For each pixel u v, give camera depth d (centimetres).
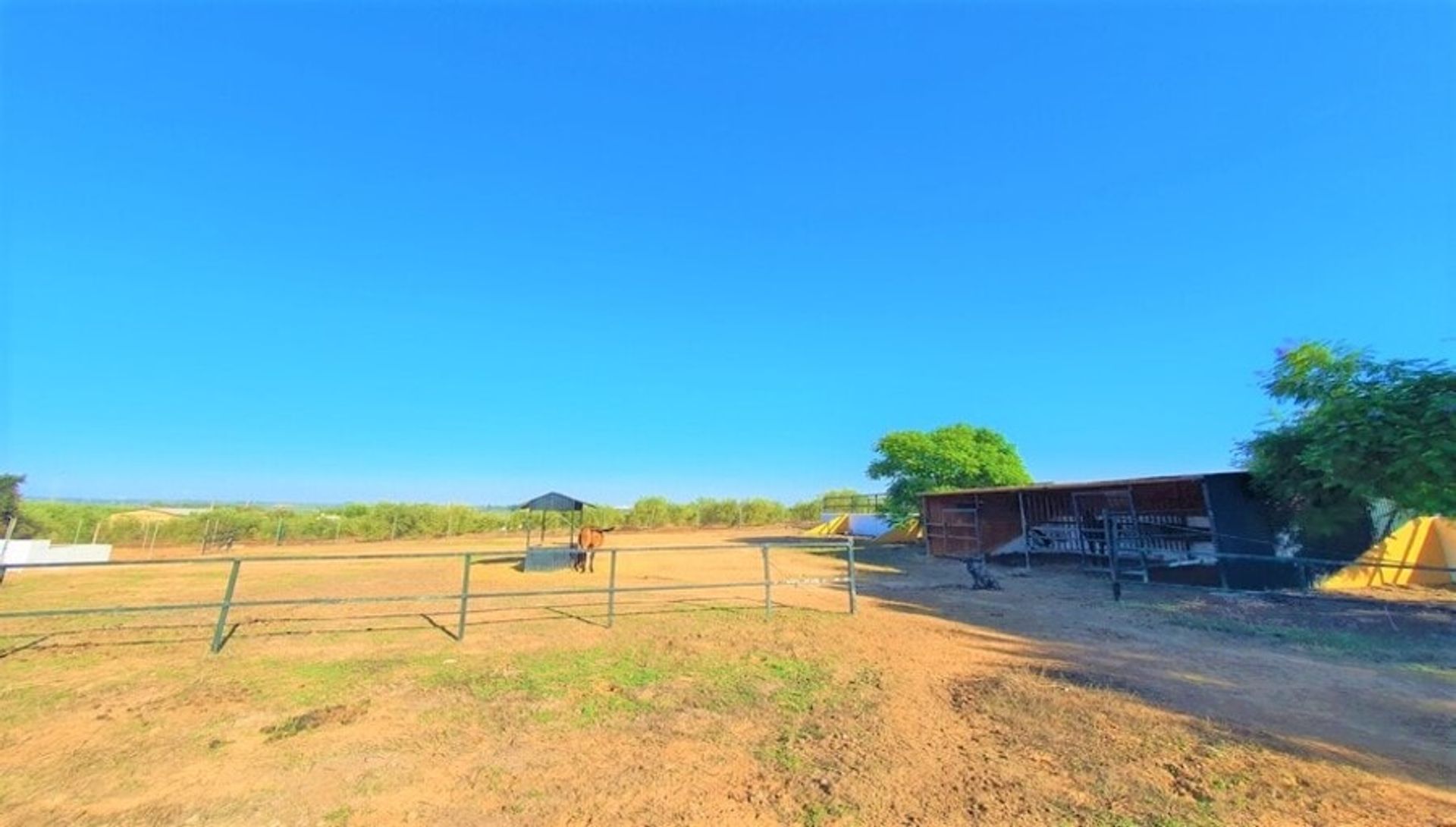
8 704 606
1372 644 822
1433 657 752
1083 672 693
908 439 2722
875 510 3394
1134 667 716
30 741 511
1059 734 508
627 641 870
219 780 439
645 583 1570
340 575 1842
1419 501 1062
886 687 648
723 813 389
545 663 754
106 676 706
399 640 888
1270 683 647
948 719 552
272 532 3766
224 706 600
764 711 579
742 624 984
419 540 4003
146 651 829
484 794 417
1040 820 373
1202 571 1384
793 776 439
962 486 2544
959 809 389
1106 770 439
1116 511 1873
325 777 444
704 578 1662
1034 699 597
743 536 3928
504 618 1065
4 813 391
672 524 5053
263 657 793
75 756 481
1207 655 773
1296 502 1365
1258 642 843
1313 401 1288
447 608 1166
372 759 474
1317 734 500
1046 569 1816
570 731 532
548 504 1827
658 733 526
